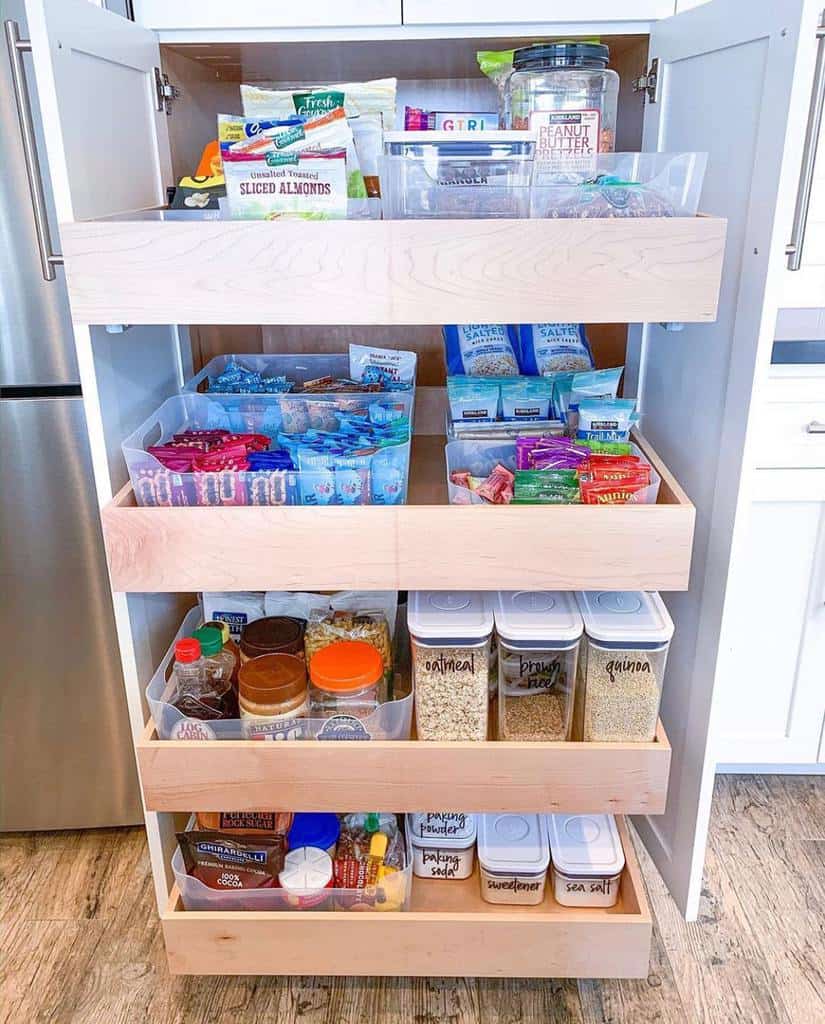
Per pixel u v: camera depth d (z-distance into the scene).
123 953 1.43
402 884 1.28
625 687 1.19
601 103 1.23
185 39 1.30
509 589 1.13
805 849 1.62
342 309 1.01
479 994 1.35
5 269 1.30
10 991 1.37
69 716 1.58
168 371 1.44
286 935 1.26
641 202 1.07
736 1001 1.33
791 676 1.67
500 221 0.97
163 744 1.20
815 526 1.56
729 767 1.82
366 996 1.35
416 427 1.60
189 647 1.22
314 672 1.21
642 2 1.29
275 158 1.08
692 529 1.09
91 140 1.07
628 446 1.22
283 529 1.09
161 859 1.31
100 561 1.46
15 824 1.66
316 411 1.30
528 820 1.40
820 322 1.58
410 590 1.23
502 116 1.29
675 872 1.46
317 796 1.22
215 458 1.16
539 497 1.14
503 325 1.41
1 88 1.22
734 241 1.14
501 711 1.25
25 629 1.50
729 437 1.17
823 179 1.46
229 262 0.99
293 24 1.27
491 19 1.27
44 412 1.36
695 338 1.28
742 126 1.10
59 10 0.97
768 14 1.01
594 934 1.26
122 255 0.98
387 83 1.28
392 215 1.09
